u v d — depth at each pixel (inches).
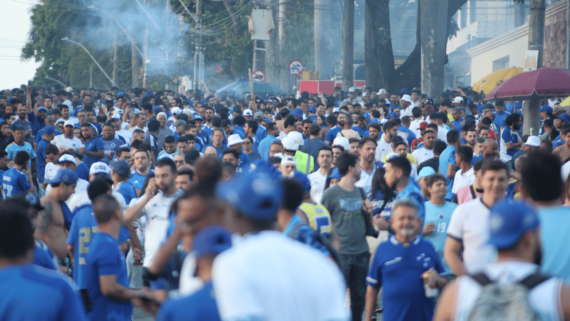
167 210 650.2
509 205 289.0
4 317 324.2
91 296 505.7
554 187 398.6
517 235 281.1
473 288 287.0
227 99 2395.4
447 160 957.8
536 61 1589.6
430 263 504.4
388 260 508.1
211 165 416.8
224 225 317.1
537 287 280.4
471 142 1101.1
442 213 629.9
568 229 392.8
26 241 345.1
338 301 249.9
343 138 1045.8
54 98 2282.2
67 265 655.1
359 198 656.4
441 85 2413.9
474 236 486.0
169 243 425.4
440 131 1314.0
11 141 1416.1
